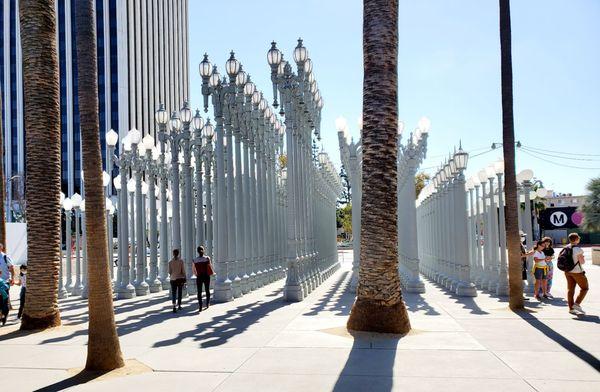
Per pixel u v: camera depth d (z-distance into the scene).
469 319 12.91
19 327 13.39
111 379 8.05
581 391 6.97
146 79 88.88
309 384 7.48
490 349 9.48
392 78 11.31
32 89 13.00
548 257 17.00
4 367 9.03
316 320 13.09
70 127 81.00
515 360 8.67
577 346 9.69
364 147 11.27
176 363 8.91
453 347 9.66
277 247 27.77
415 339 10.39
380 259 11.01
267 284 24.48
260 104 24.30
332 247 36.50
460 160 18.97
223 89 19.12
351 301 17.27
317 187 28.84
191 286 20.27
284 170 32.19
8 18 85.94
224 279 17.91
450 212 21.83
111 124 80.19
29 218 13.02
